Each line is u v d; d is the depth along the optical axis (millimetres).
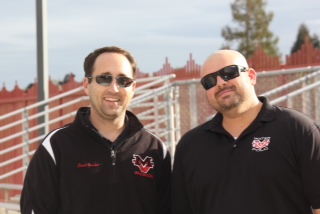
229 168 3061
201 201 3154
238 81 3180
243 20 28828
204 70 3287
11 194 9570
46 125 7609
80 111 3383
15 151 9906
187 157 3262
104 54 3357
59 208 3238
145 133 3465
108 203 3176
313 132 2977
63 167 3199
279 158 2963
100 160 3223
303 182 2949
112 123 3354
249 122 3197
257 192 2953
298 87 6750
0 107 10516
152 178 3355
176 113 8109
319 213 2926
